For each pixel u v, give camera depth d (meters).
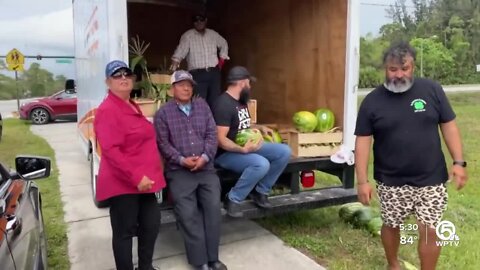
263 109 5.69
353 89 4.23
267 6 5.48
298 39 4.93
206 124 3.67
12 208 2.29
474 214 4.93
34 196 3.02
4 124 15.62
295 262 3.81
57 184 6.67
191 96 3.69
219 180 3.78
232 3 6.38
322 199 4.12
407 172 3.03
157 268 3.67
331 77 4.45
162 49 7.12
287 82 5.18
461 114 13.83
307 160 4.19
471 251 3.94
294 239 4.23
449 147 3.04
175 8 7.12
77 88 7.97
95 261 3.93
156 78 4.31
